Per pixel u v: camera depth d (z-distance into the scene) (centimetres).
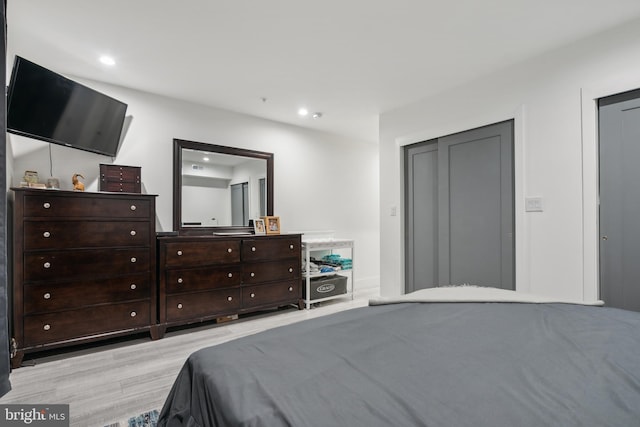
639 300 212
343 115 397
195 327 308
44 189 229
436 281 343
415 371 87
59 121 243
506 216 282
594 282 227
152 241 275
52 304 231
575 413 67
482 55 257
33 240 226
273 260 351
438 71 284
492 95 287
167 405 105
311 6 198
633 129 215
